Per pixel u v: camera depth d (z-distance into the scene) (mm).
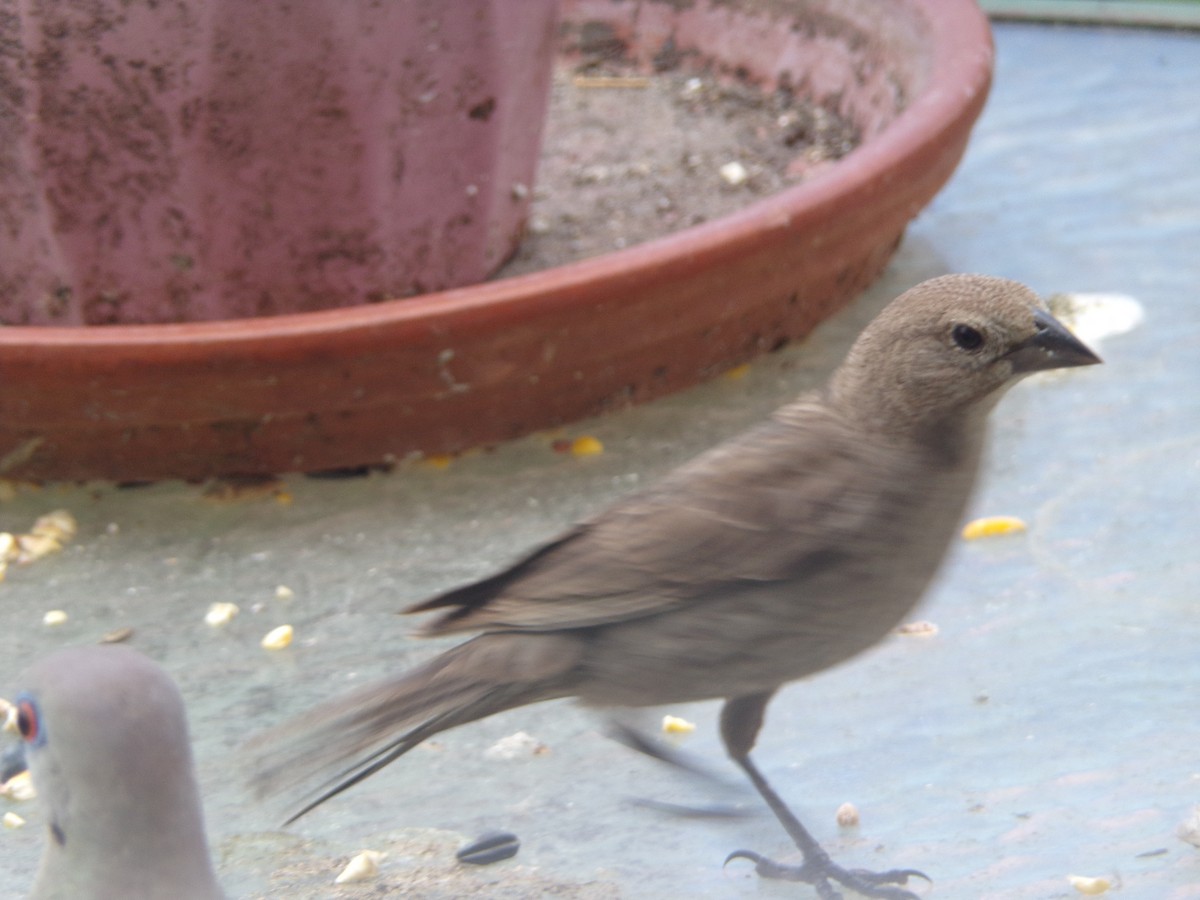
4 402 5363
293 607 5086
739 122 7859
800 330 6301
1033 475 5508
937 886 3771
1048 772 4145
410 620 4988
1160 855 3799
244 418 5457
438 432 5695
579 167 7488
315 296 5996
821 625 3582
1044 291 6598
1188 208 7172
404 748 3516
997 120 8156
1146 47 8812
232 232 5797
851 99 7656
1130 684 4457
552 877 3893
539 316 5480
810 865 3809
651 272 5586
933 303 3500
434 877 3898
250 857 4004
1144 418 5777
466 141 6031
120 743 2799
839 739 4348
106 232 5758
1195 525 5176
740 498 3518
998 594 4914
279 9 5477
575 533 3609
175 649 4906
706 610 3539
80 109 5551
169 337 5242
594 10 8500
